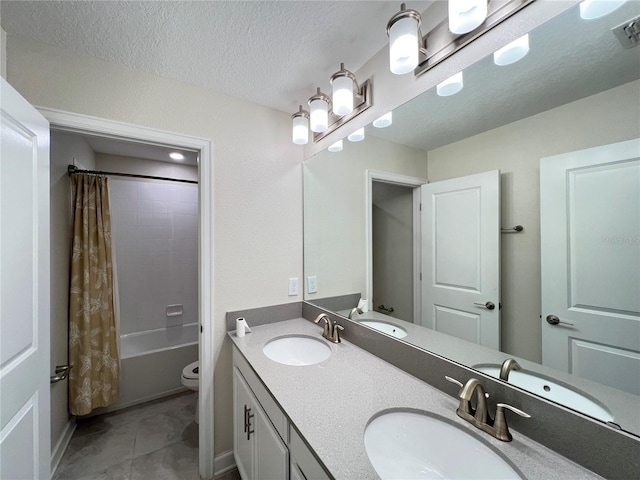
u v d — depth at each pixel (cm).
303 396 94
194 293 323
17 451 92
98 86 133
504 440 71
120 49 127
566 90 72
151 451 179
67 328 194
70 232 204
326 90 162
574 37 69
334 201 168
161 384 246
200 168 161
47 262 113
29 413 99
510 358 87
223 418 165
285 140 187
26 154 100
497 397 81
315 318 177
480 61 87
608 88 65
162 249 305
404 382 105
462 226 102
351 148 153
